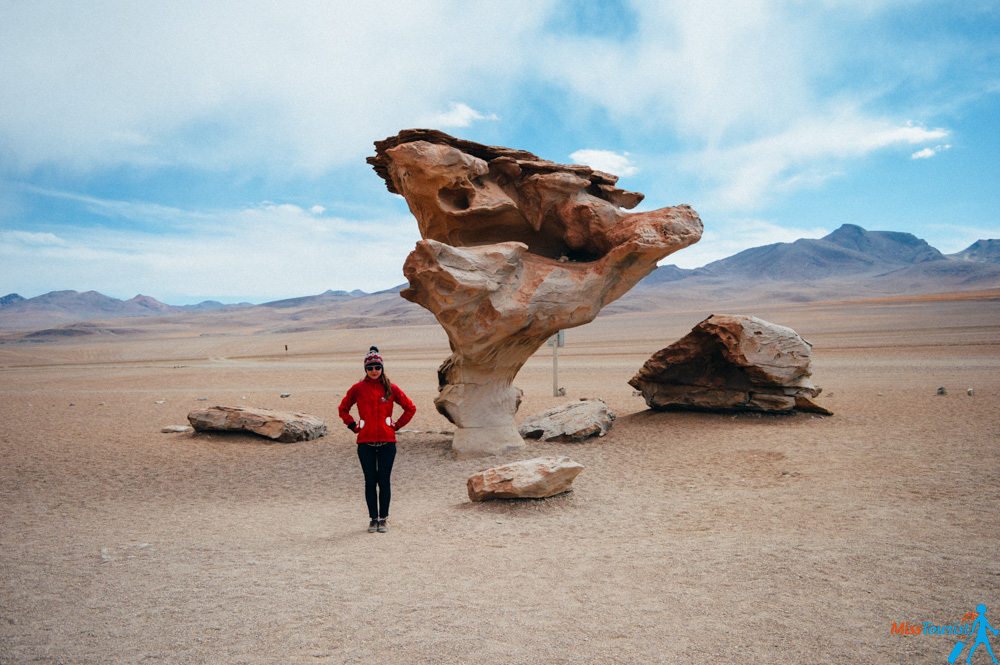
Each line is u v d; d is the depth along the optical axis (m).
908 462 10.59
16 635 4.59
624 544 6.88
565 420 15.01
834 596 5.09
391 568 6.12
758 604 4.97
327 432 17.17
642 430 15.47
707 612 4.85
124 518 8.87
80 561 6.49
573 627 4.62
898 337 52.69
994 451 11.05
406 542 7.20
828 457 11.39
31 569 6.21
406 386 31.38
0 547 7.14
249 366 53.91
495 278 12.26
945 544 6.36
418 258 11.61
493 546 6.95
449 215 13.23
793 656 4.10
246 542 7.30
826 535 6.88
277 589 5.51
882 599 5.01
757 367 15.50
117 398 29.19
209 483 11.48
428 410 21.92
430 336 106.06
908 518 7.43
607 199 15.01
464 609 5.00
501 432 13.69
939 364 30.27
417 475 11.81
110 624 4.77
